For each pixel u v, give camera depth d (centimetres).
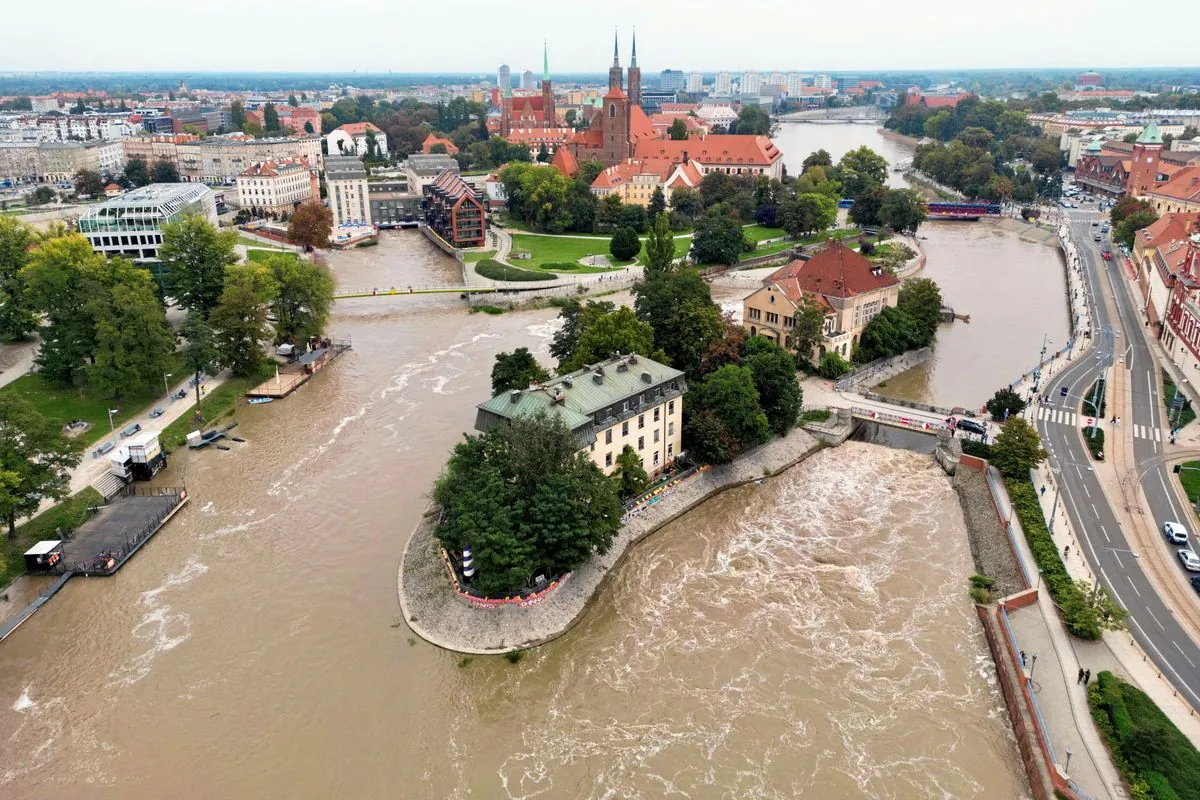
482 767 6875
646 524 10225
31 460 9825
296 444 12706
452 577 8831
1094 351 16388
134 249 19838
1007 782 6688
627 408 10362
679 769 6819
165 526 10456
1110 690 7219
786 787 6638
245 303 14975
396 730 7269
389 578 9350
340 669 7981
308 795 6638
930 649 8162
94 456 11938
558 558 8519
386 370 15975
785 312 14812
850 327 15188
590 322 13612
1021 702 7231
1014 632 8188
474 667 7988
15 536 9781
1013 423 11288
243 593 9125
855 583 9219
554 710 7469
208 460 12200
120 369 13250
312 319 16688
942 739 7100
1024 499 10456
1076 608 8131
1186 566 9062
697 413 11419
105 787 6719
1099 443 12062
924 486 11388
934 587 9138
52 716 7456
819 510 10788
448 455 12200
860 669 7906
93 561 9469
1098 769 6538
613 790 6625
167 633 8506
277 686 7781
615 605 8875
